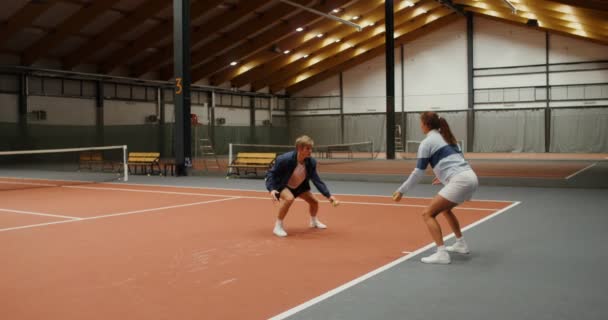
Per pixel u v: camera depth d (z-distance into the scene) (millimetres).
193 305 3740
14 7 21141
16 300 3877
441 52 36906
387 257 5211
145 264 4980
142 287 4211
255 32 27672
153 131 29562
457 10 33344
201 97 35094
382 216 7910
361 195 10930
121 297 3943
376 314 3525
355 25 29828
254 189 12367
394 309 3627
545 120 33812
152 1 23422
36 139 25031
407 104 38062
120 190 12289
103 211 8680
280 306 3703
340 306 3697
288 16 28609
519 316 3465
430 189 12148
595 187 12125
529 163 23766
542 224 7098
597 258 5117
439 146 4879
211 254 5391
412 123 37719
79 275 4590
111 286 4242
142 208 9023
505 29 34938
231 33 28156
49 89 27234
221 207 9086
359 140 39844
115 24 24734
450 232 6527
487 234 6387
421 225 7098
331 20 30969
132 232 6684
